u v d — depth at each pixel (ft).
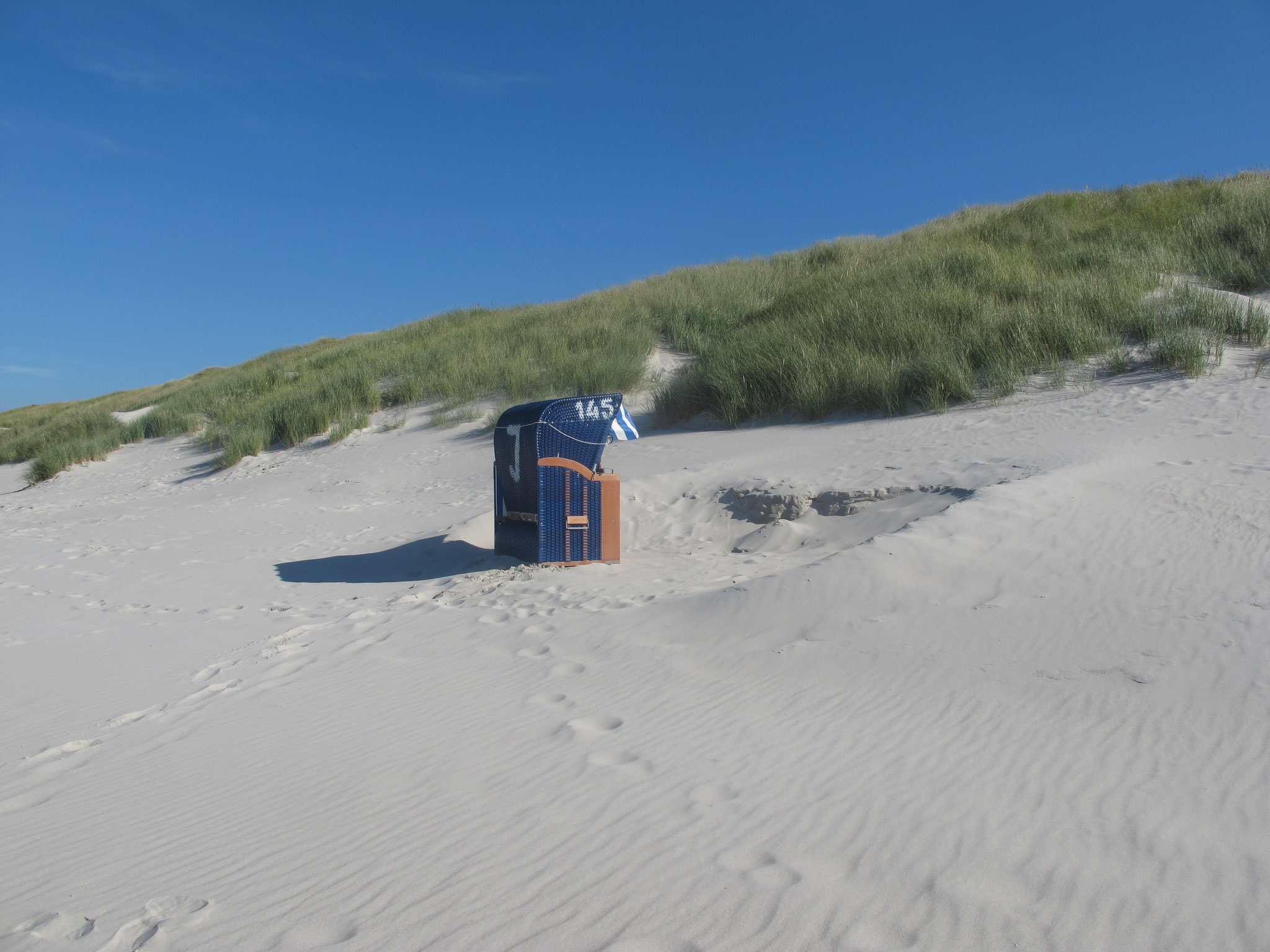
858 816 9.59
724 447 37.04
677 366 57.93
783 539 24.70
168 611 24.18
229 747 13.41
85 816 11.25
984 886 8.11
